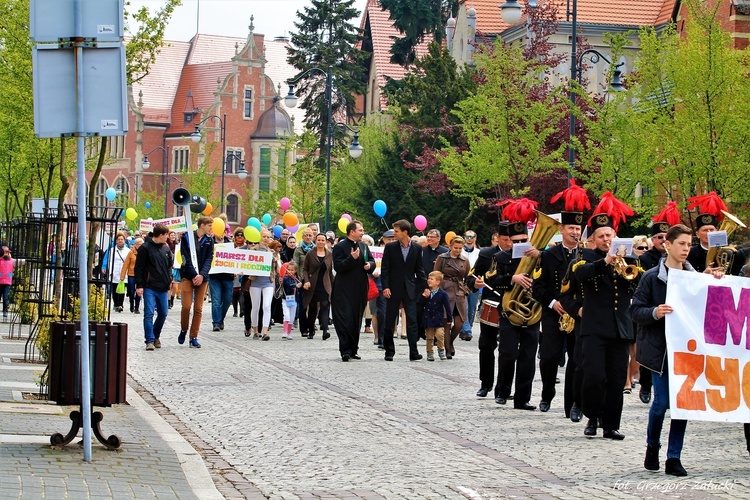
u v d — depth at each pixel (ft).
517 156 149.79
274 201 278.26
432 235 90.89
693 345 41.27
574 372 54.29
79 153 39.65
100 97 39.14
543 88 165.07
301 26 337.72
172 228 137.80
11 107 107.96
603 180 128.06
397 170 204.44
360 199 210.18
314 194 250.16
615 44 134.21
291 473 40.47
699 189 119.14
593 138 129.39
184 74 482.28
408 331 82.12
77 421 41.50
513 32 243.81
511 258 58.44
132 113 470.39
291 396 61.26
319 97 328.08
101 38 39.11
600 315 48.16
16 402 53.01
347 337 80.74
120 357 42.16
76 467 37.83
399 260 81.82
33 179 137.39
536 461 43.19
